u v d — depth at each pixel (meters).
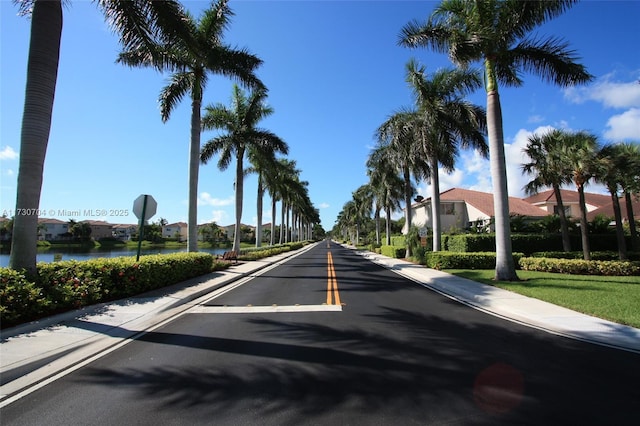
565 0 13.48
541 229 29.86
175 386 4.75
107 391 4.62
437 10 15.27
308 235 123.00
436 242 23.03
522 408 4.09
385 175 32.41
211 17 18.95
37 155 8.86
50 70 9.12
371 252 45.84
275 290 13.29
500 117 14.84
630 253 22.33
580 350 6.13
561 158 19.89
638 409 4.07
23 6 10.29
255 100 27.16
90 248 50.12
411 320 8.37
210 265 18.66
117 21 10.91
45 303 7.75
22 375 5.16
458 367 5.35
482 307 9.88
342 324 8.00
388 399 4.32
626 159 19.70
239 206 28.20
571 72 15.03
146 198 13.36
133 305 9.81
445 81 22.22
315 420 3.85
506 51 15.30
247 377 5.02
